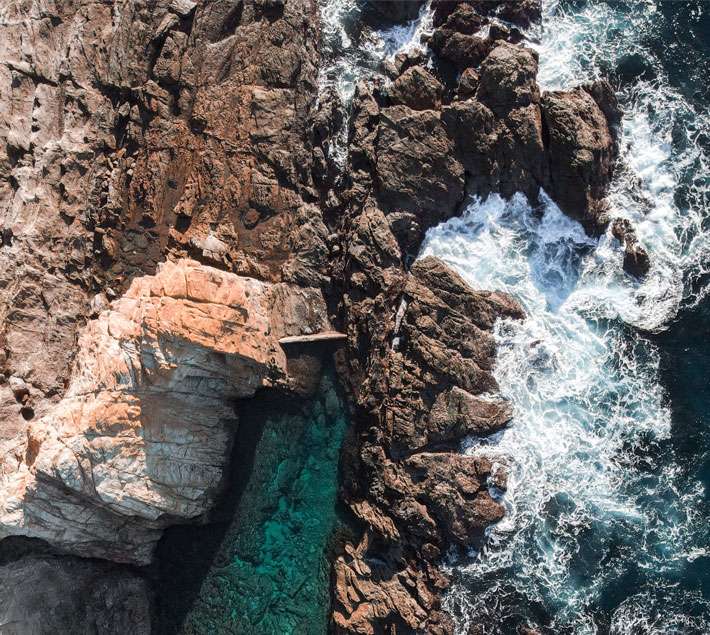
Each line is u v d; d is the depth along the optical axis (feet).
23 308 121.39
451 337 119.55
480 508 116.67
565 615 114.73
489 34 123.44
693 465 116.16
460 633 115.65
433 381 118.21
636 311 121.29
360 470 123.03
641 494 116.78
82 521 115.65
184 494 118.83
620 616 113.60
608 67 125.70
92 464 110.42
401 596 116.47
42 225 123.03
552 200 121.70
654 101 124.98
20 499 108.88
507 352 120.78
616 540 115.96
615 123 124.67
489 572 116.88
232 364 118.93
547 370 120.88
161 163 125.18
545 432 119.34
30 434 111.65
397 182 122.31
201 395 118.52
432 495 116.47
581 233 122.42
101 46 125.80
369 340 123.24
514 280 123.13
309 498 125.29
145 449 114.42
